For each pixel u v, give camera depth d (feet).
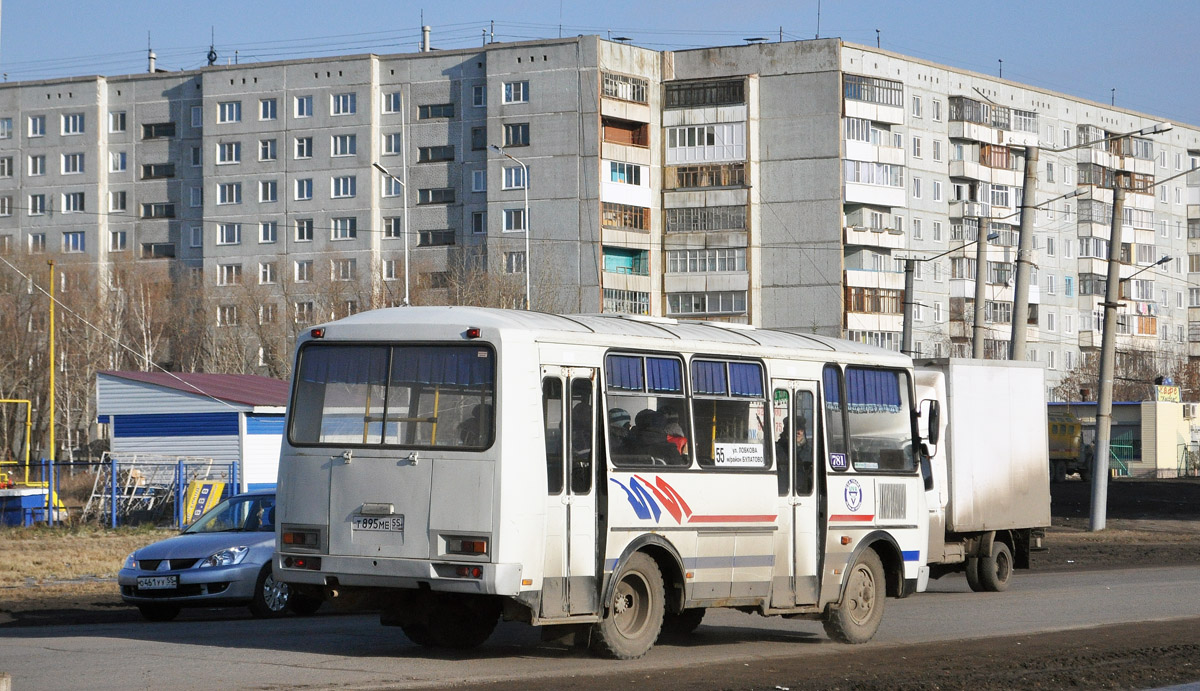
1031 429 72.84
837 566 45.14
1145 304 296.92
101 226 279.28
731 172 247.70
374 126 259.19
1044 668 38.70
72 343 238.07
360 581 36.35
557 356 36.91
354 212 259.19
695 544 40.22
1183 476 247.50
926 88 264.31
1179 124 315.58
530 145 246.47
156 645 40.81
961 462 67.51
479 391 35.83
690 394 40.65
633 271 250.16
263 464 127.44
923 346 260.01
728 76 249.14
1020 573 82.28
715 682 34.60
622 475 38.14
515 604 35.32
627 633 38.70
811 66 246.47
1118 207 120.47
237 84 267.80
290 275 262.88
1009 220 275.39
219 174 268.41
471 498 35.29
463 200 253.65
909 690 33.73
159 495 121.49
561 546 36.37
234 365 247.50
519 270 244.22
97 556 84.53
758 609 42.42
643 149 249.14
